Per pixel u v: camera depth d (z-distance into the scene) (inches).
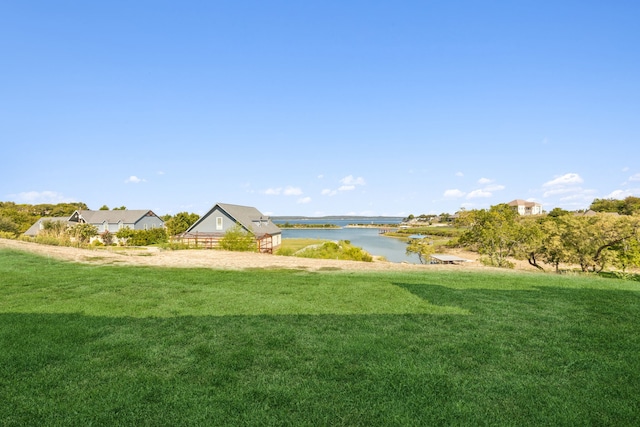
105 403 158.9
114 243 1895.9
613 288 429.1
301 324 271.3
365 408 158.9
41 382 176.2
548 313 311.1
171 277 457.7
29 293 358.0
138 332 248.8
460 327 269.6
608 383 185.2
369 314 300.2
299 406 159.5
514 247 1240.2
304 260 706.2
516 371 197.5
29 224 2444.6
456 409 159.0
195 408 156.5
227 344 229.3
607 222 1047.0
